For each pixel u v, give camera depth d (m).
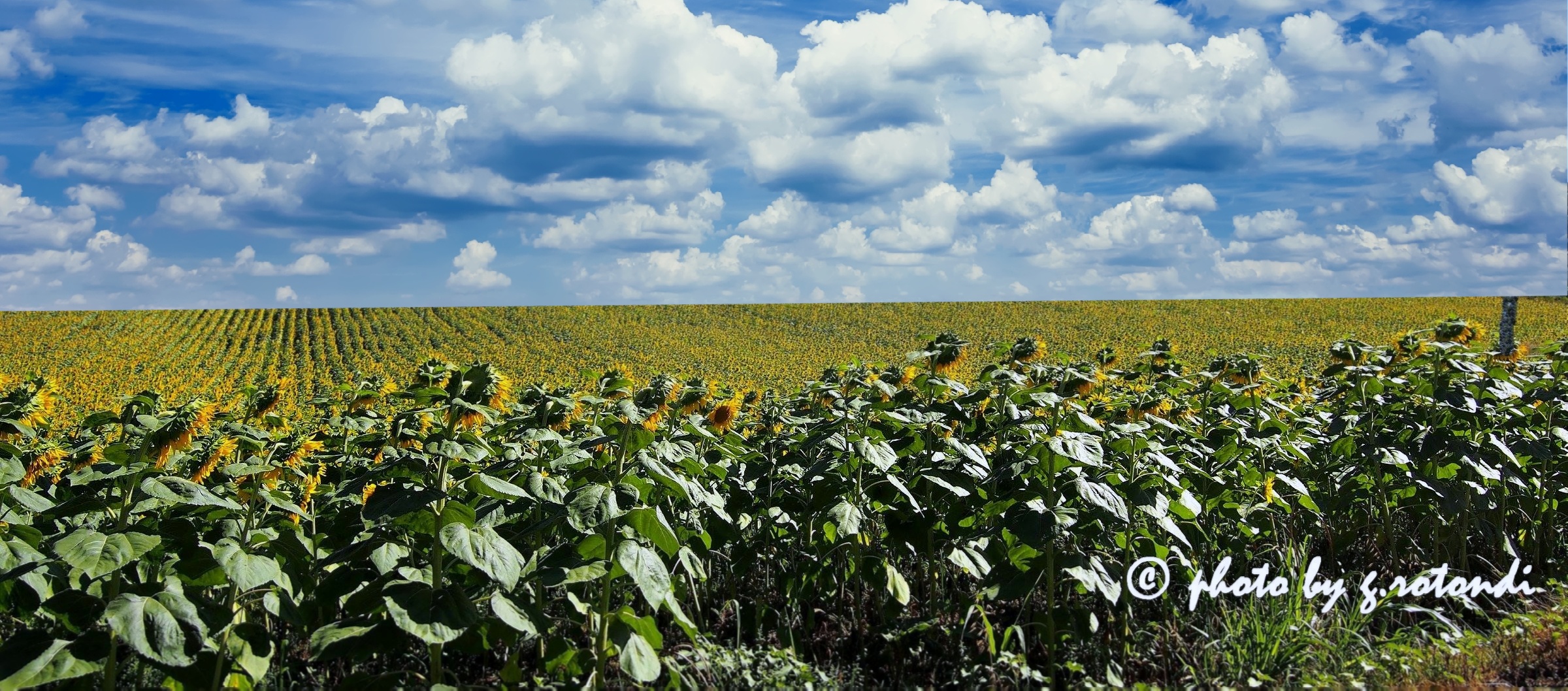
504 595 3.61
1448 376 5.67
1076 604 5.21
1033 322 51.91
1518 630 4.55
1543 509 6.02
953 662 4.60
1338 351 6.83
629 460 4.16
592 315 56.00
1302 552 5.51
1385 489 5.82
